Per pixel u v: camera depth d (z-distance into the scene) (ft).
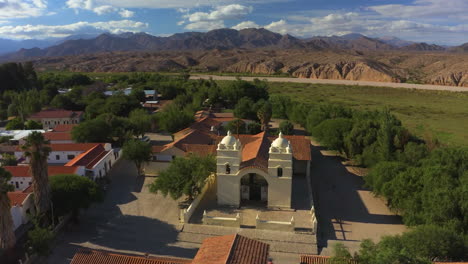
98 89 497.87
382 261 79.82
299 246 127.95
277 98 386.73
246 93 418.31
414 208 137.59
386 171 163.73
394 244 102.27
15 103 363.97
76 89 454.40
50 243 117.60
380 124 229.66
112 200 165.99
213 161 167.94
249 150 175.63
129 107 355.56
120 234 136.15
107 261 96.58
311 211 148.97
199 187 155.74
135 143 194.59
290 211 151.53
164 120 275.59
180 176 154.40
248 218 144.97
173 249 127.13
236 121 270.87
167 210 156.15
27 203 142.51
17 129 290.15
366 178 180.34
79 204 136.05
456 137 298.35
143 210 156.15
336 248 97.96
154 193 162.81
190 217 146.10
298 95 552.00
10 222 113.60
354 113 300.81
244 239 94.07
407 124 350.02
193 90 469.16
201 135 228.02
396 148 208.03
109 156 207.72
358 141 219.41
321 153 252.21
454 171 154.10
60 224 137.08
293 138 207.82
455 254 101.81
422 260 80.94
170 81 553.23
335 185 192.44
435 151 184.75
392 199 150.51
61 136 246.68
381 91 619.67
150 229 139.95
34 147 126.93
